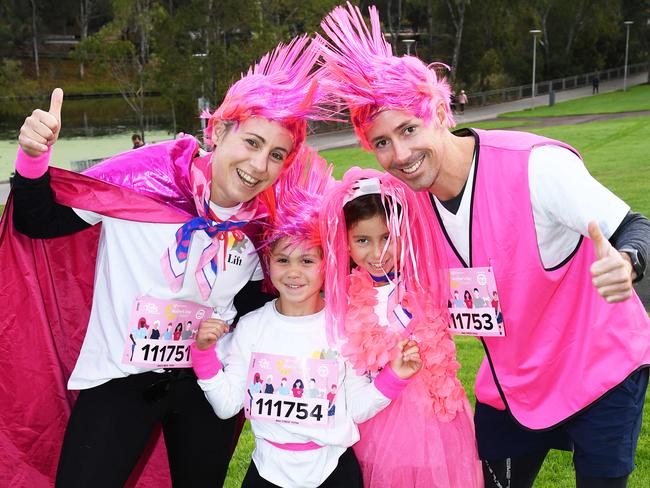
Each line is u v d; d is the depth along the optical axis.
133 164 2.85
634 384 2.65
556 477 3.75
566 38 55.78
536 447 3.00
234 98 2.70
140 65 36.03
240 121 2.70
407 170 2.63
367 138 2.71
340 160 20.73
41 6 61.09
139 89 37.28
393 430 3.03
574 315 2.71
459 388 3.06
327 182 3.16
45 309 3.13
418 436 3.00
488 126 31.55
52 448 3.23
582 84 53.56
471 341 5.94
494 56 48.09
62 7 62.50
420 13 54.25
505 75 51.38
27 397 3.16
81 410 2.87
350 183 2.94
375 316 2.95
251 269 3.04
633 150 19.25
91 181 2.79
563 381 2.73
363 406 2.93
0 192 22.44
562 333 2.72
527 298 2.68
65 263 3.15
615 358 2.64
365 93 2.57
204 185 2.81
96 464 2.79
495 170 2.64
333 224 2.90
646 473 3.70
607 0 54.97
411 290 2.96
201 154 2.98
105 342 2.88
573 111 37.19
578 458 2.77
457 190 2.71
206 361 2.88
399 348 2.86
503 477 3.14
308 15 32.56
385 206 2.92
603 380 2.63
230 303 3.07
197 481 3.13
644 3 59.22
